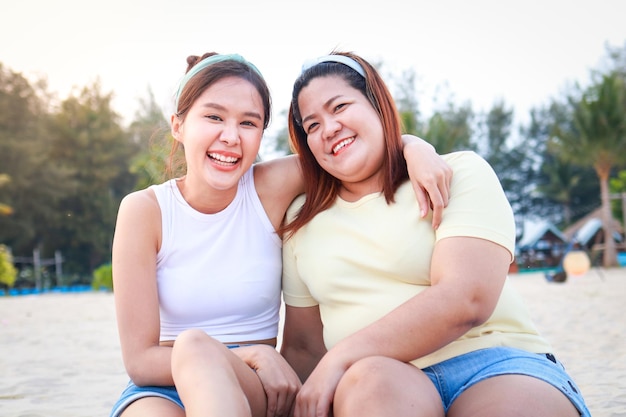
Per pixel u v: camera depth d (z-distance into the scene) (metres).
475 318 2.12
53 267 49.09
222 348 2.04
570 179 48.12
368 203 2.48
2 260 29.12
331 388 1.97
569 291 14.35
